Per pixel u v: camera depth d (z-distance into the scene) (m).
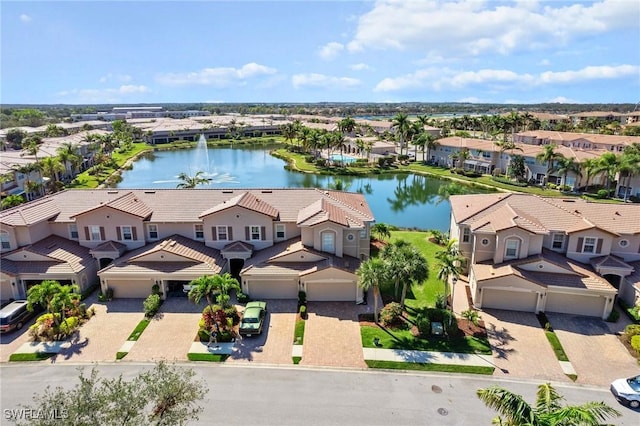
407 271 32.47
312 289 37.28
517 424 16.42
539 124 168.12
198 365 28.80
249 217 40.78
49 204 43.59
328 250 38.91
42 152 101.56
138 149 161.00
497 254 37.81
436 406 24.92
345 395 25.84
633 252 38.16
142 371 28.28
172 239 41.16
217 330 31.89
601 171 81.19
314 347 30.83
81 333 32.75
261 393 25.98
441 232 56.91
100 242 41.84
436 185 99.44
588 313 35.31
